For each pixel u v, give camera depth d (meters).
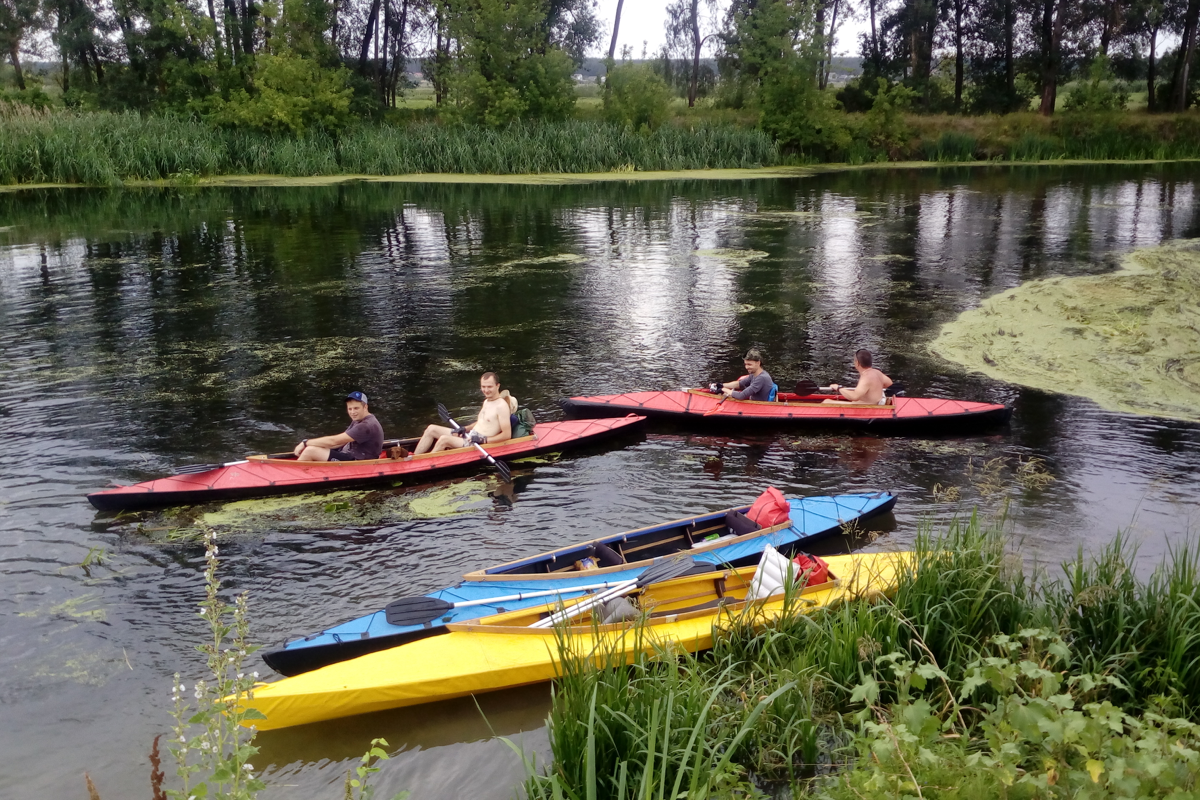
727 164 40.56
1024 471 8.52
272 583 6.54
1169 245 20.48
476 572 6.37
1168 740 3.62
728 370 11.76
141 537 7.21
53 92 49.38
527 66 42.28
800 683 4.91
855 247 20.70
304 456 8.36
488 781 4.66
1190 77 51.19
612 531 7.41
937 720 3.68
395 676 5.14
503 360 12.17
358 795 4.53
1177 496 7.90
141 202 27.77
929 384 11.09
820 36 42.38
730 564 6.54
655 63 56.72
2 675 5.44
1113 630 5.21
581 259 19.36
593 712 4.15
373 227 23.52
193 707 5.14
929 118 47.44
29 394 10.57
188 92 39.25
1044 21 48.84
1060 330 13.42
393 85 51.38
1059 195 30.39
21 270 17.59
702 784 4.28
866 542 7.23
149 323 13.82
